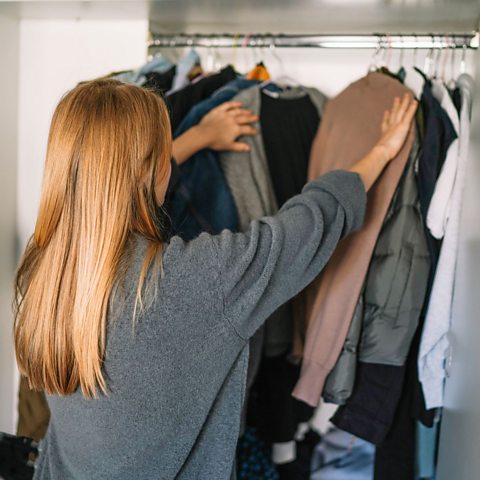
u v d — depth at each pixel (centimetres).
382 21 156
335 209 107
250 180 149
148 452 92
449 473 135
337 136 152
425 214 138
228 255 91
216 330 91
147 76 158
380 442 143
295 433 175
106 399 89
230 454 100
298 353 159
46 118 186
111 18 172
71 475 100
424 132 139
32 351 92
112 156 87
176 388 90
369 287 141
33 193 190
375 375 143
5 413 188
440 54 165
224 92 153
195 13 158
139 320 87
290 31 172
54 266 89
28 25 183
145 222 91
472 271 122
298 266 99
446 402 142
